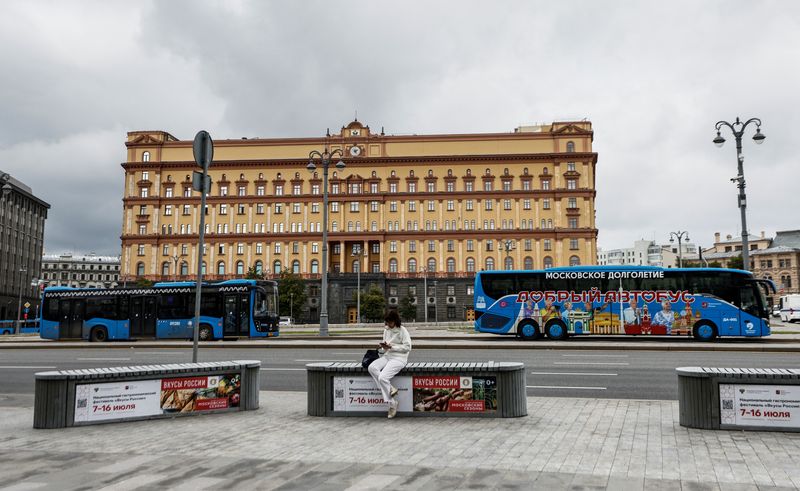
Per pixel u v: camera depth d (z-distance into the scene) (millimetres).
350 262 98188
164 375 10570
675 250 194625
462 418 10133
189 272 96562
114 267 194250
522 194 94938
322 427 9578
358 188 97375
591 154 94125
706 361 19609
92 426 9914
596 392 13531
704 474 6621
